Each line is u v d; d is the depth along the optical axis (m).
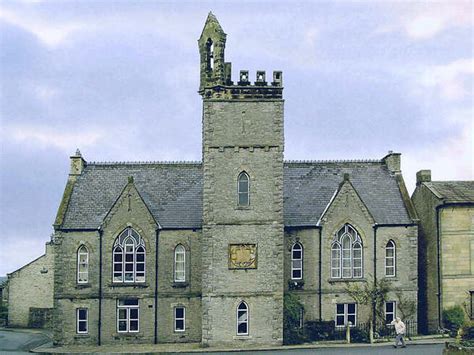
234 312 63.03
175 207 70.12
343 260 69.19
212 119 63.91
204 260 63.19
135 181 72.12
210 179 63.59
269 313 63.25
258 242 63.53
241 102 64.12
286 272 68.50
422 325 72.38
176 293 68.06
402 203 71.75
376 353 57.12
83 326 67.69
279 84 64.25
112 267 68.00
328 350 59.81
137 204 68.50
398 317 66.50
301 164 73.94
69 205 69.69
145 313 67.81
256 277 63.38
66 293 67.56
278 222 63.69
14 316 79.81
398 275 69.88
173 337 67.81
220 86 63.88
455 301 69.44
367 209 69.56
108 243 68.00
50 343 68.56
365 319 68.75
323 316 68.19
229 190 63.66
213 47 65.81
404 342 61.72
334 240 69.00
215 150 63.78
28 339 70.50
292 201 70.69
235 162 63.81
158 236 68.31
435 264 70.12
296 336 65.19
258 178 63.81
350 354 56.91
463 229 70.06
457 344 55.34
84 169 72.75
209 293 63.00
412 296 69.81
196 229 68.69
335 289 68.56
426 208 72.44
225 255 63.31
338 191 69.44
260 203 63.75
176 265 68.62
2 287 83.81
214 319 62.97
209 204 63.44
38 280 80.12
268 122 64.12
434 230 70.56
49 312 79.25
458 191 71.81
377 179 73.62
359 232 69.38
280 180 63.94
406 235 70.31
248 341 62.88
